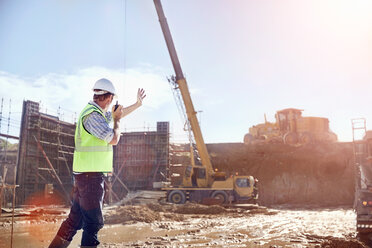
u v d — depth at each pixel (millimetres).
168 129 39562
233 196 26594
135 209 13273
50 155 33656
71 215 3193
